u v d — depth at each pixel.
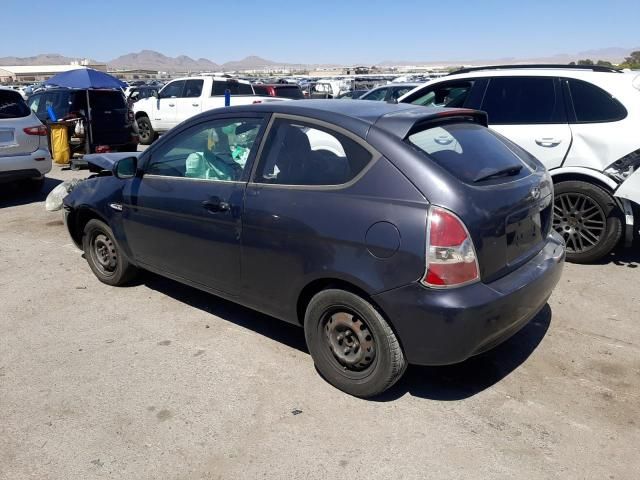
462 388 3.31
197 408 3.14
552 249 3.52
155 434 2.93
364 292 2.99
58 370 3.57
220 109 3.87
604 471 2.61
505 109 5.58
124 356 3.74
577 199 5.20
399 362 3.01
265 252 3.38
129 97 22.17
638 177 4.69
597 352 3.71
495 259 2.91
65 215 5.25
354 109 3.39
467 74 5.95
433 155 2.98
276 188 3.34
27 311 4.48
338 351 3.23
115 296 4.76
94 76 11.78
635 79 5.07
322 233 3.05
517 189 3.14
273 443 2.84
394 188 2.88
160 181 4.14
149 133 15.94
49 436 2.92
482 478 2.58
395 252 2.81
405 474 2.61
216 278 3.82
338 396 3.24
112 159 5.64
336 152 3.15
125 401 3.22
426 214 2.76
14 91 8.27
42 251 6.06
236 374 3.50
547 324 4.11
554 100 5.33
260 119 3.59
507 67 5.78
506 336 3.08
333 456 2.74
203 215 3.73
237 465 2.69
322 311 3.22
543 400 3.18
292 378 3.44
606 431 2.90
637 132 4.88
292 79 40.25
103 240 4.90
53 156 11.68
